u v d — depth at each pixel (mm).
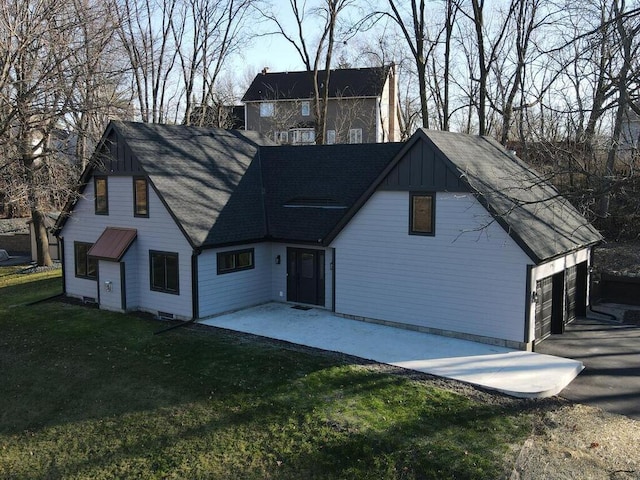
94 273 21703
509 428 10562
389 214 16984
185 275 18406
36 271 29906
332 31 33156
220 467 9875
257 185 22125
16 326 18781
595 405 11547
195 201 19172
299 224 20031
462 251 15656
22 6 20922
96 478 9797
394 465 9555
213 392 12688
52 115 21766
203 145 22047
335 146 22125
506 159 19625
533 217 16297
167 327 17859
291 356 14711
